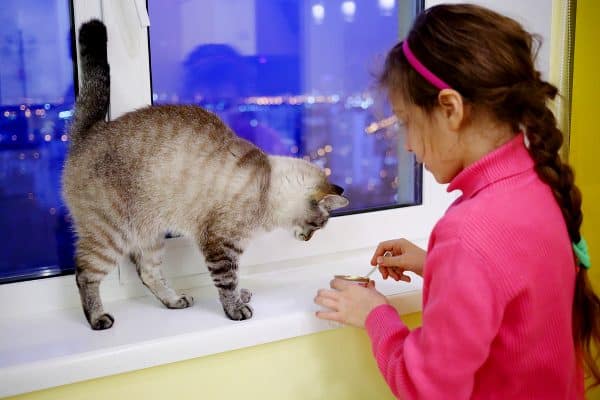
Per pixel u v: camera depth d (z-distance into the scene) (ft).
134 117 3.41
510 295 2.39
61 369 2.88
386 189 4.65
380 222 4.44
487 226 2.41
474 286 2.35
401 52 2.61
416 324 3.88
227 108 4.00
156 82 3.76
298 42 4.15
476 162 2.55
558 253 2.50
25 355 2.95
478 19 2.47
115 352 2.98
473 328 2.36
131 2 3.48
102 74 3.34
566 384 2.60
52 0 3.44
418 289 3.80
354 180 4.53
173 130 3.44
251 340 3.29
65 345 3.06
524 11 4.41
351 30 4.30
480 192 2.53
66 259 3.71
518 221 2.42
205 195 3.45
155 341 3.08
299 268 4.29
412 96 2.57
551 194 2.58
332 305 3.12
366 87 4.42
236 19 3.91
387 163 4.61
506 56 2.41
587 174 4.62
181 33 3.76
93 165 3.28
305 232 3.90
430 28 2.52
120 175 3.33
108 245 3.34
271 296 3.74
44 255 3.68
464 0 4.29
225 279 3.43
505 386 2.60
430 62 2.47
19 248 3.61
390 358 2.73
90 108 3.34
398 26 4.47
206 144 3.47
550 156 2.55
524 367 2.55
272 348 3.45
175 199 3.44
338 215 4.34
